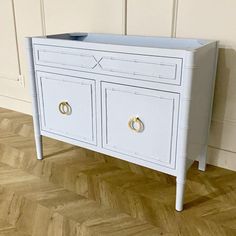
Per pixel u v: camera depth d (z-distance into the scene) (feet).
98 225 4.93
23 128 8.71
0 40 9.43
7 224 4.97
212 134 6.57
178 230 4.81
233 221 5.00
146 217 5.11
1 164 6.80
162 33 6.61
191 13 6.11
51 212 5.24
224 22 5.82
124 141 5.63
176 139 5.00
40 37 6.12
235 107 6.17
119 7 6.98
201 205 5.39
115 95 5.41
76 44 5.52
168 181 6.14
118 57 5.12
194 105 5.02
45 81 6.27
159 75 4.81
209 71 5.57
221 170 6.53
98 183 6.07
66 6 7.81
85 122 6.03
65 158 7.06
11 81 9.74
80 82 5.76
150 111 5.12
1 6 8.96
